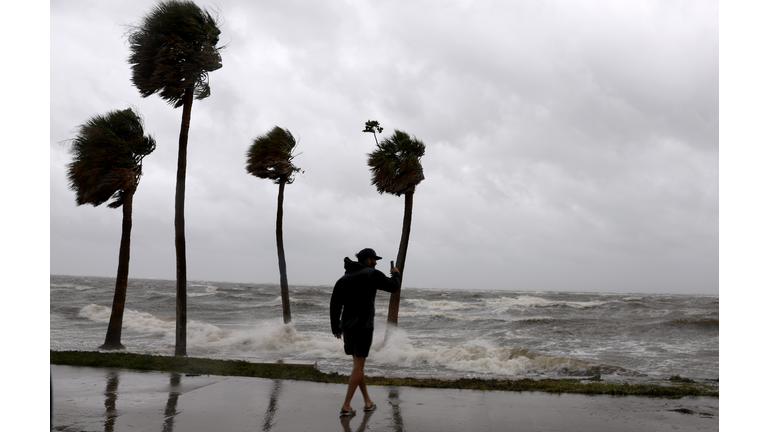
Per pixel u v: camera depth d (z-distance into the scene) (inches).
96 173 468.1
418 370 425.4
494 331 869.2
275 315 1208.2
